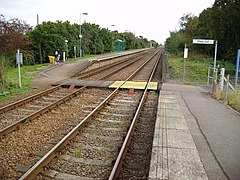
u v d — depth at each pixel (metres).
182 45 56.12
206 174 5.48
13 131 8.67
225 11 28.64
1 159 6.67
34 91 15.45
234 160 6.24
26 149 7.31
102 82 18.91
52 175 5.95
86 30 57.91
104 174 6.09
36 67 29.27
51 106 11.50
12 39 30.92
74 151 7.25
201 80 21.92
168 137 7.59
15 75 21.78
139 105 11.49
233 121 9.56
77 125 8.65
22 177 5.36
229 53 30.16
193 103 12.49
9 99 13.28
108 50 69.56
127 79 20.30
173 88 16.91
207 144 7.21
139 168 6.34
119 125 9.59
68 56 45.09
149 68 32.41
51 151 6.55
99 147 7.55
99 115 10.75
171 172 5.52
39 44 38.38
